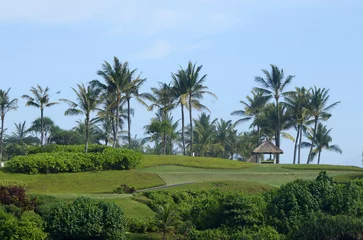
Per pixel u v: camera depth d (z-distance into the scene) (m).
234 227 42.75
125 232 41.81
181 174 62.97
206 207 44.91
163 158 71.50
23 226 37.88
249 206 43.59
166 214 42.03
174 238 42.16
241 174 64.62
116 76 78.38
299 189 46.19
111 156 64.31
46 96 82.88
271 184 59.88
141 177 59.66
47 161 60.91
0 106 84.38
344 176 63.06
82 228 39.28
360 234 39.88
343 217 40.91
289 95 89.56
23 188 48.28
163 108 88.75
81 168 62.59
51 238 39.22
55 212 39.88
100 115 81.69
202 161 71.94
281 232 43.06
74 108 69.00
